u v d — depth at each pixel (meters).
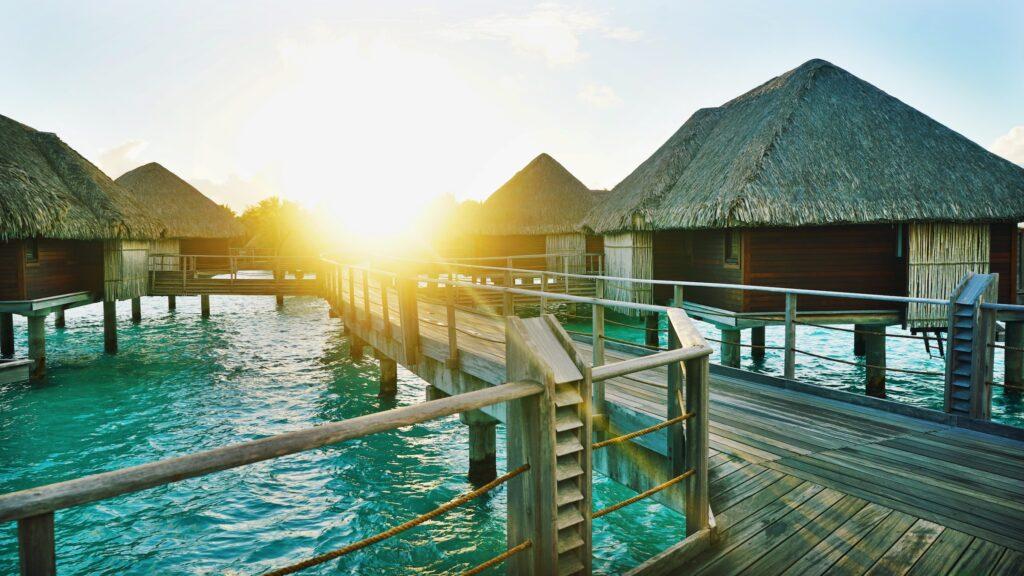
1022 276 17.11
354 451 9.81
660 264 18.45
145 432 11.42
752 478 4.46
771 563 3.42
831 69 16.17
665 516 6.99
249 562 6.70
